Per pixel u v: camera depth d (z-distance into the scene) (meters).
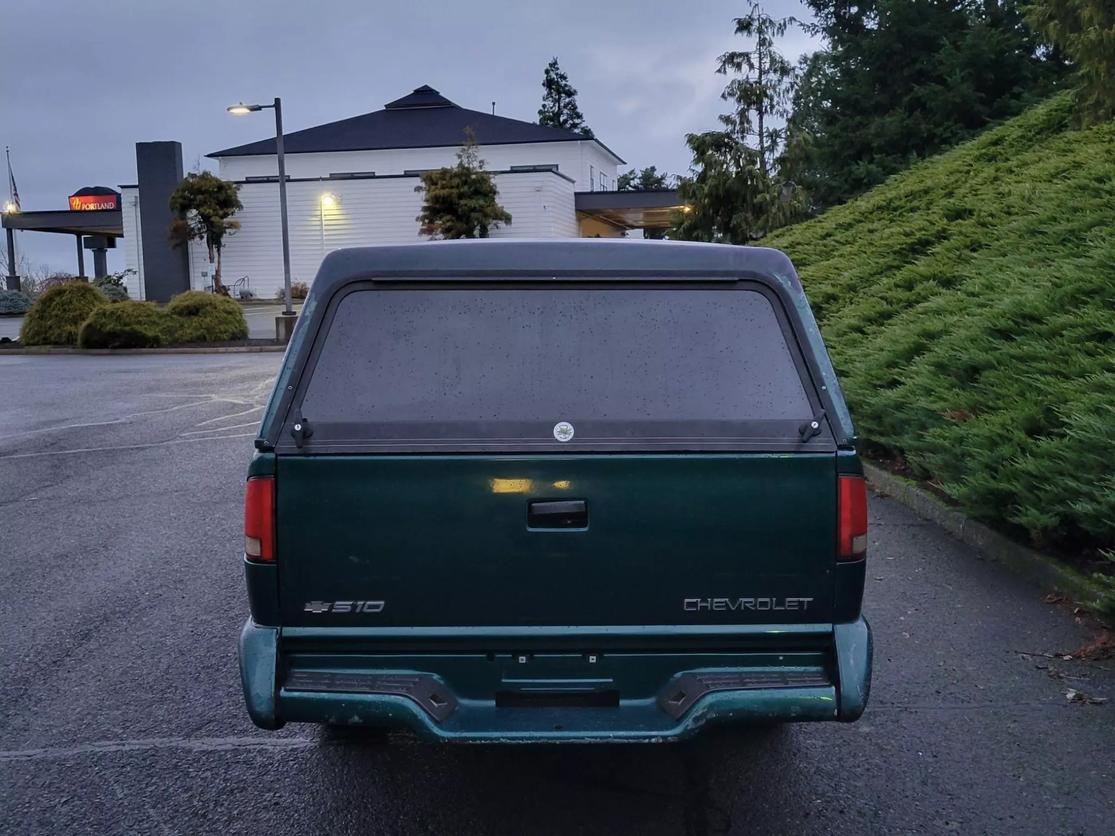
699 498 3.32
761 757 4.26
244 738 4.52
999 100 28.09
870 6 31.39
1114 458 5.93
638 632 3.34
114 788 4.09
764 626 3.35
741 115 26.39
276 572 3.31
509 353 3.43
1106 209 10.50
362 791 4.04
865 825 3.73
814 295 14.62
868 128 29.58
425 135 55.50
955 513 7.33
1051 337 8.27
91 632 5.89
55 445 12.36
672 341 3.45
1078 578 5.91
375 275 3.47
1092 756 4.21
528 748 4.39
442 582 3.32
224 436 12.73
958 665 5.13
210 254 46.62
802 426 3.35
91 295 30.20
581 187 53.28
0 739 4.54
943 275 12.06
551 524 3.32
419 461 3.30
